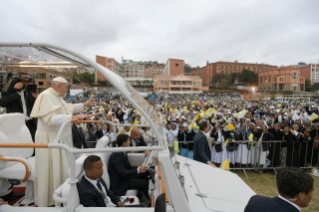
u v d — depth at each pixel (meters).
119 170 2.96
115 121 5.60
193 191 2.16
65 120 2.35
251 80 91.75
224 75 99.94
